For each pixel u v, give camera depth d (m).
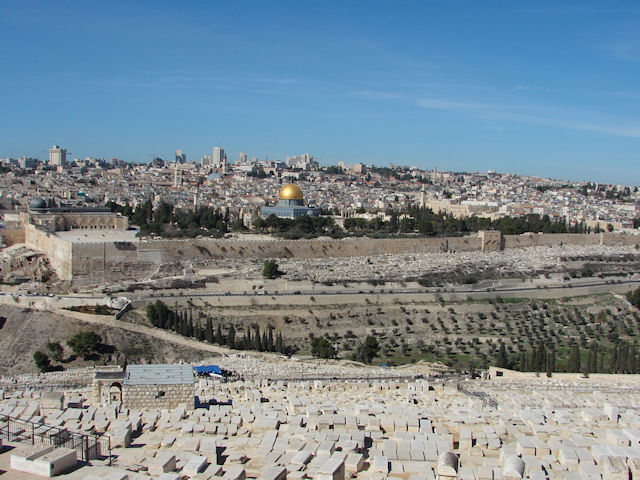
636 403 143.75
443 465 82.00
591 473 84.56
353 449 92.00
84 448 86.69
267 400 140.88
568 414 122.31
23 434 90.06
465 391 160.88
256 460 89.69
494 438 100.44
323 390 157.00
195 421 108.50
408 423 106.94
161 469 81.94
